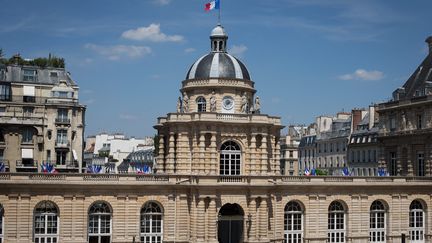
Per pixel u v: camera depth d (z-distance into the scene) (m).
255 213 70.06
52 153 93.25
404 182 79.31
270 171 73.50
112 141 176.50
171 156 72.25
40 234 65.69
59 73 102.06
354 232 76.56
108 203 67.94
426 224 81.00
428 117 83.81
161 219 70.19
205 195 68.56
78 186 66.44
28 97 96.75
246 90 74.88
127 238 68.19
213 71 74.06
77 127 95.62
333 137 130.50
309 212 74.62
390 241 78.50
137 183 68.25
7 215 64.25
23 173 64.69
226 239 72.69
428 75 89.62
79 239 66.50
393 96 94.75
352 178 76.69
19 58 113.56
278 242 72.69
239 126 71.31
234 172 71.50
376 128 113.31
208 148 70.25
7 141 90.69
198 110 74.44
